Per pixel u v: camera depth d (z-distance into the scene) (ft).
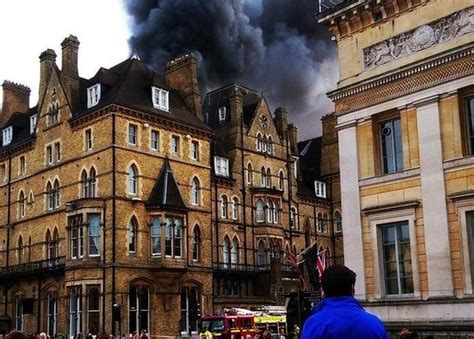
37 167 179.93
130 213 156.66
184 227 165.37
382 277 79.51
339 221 243.40
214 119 220.84
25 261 179.11
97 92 166.09
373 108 82.79
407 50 80.12
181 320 164.04
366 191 82.53
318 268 72.33
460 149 73.36
